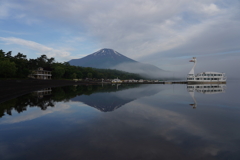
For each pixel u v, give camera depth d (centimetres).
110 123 1083
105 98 2456
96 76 13250
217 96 2709
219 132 904
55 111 1477
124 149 685
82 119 1191
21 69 6344
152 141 773
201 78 9388
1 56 6481
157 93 3325
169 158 611
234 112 1419
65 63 11994
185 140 786
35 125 1043
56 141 775
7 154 648
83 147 705
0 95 2317
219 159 606
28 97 2505
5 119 1195
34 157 619
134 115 1320
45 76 8294
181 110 1521
